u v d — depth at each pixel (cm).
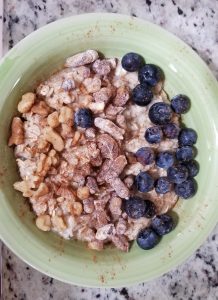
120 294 22
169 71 20
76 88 19
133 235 20
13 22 21
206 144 20
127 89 19
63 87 19
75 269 19
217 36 22
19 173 19
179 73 19
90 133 19
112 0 21
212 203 20
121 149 19
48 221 19
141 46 19
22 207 19
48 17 21
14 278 22
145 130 19
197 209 20
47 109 19
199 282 22
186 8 22
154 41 19
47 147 19
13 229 19
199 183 20
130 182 19
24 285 22
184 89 20
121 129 19
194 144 20
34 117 19
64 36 19
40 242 19
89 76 19
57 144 19
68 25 19
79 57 19
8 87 18
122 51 20
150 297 22
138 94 19
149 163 19
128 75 20
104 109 19
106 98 19
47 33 19
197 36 22
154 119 19
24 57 18
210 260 22
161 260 20
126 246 20
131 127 20
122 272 19
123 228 19
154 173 20
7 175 19
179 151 20
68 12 21
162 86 20
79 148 19
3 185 19
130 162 19
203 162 20
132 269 20
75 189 19
